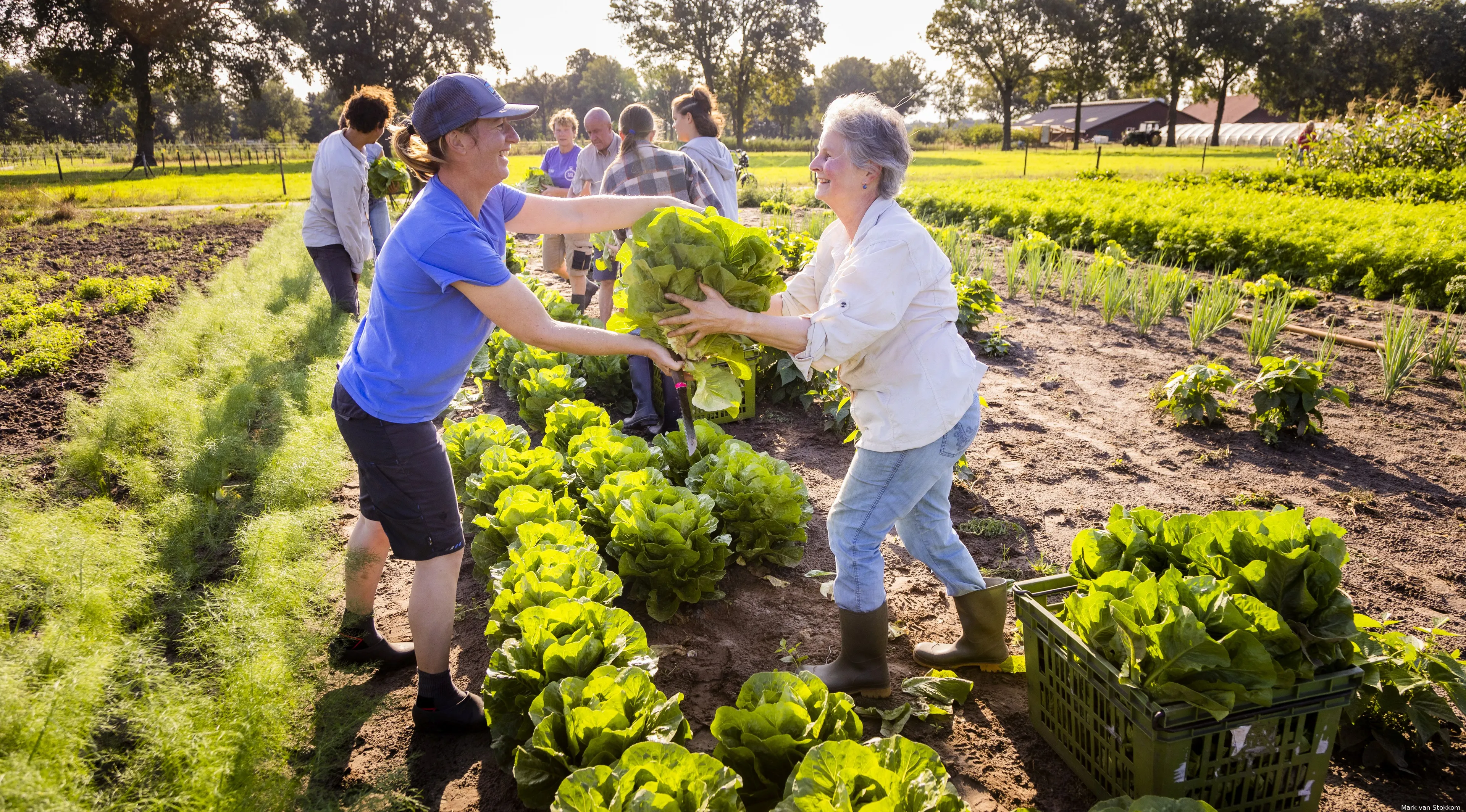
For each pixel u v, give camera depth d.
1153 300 8.68
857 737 2.35
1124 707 2.21
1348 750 2.71
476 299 2.40
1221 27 67.62
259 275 10.16
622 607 3.61
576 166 7.21
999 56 73.62
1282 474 5.02
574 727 2.27
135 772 2.11
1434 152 21.20
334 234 6.84
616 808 1.88
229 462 4.44
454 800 2.55
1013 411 6.20
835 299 2.45
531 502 3.63
